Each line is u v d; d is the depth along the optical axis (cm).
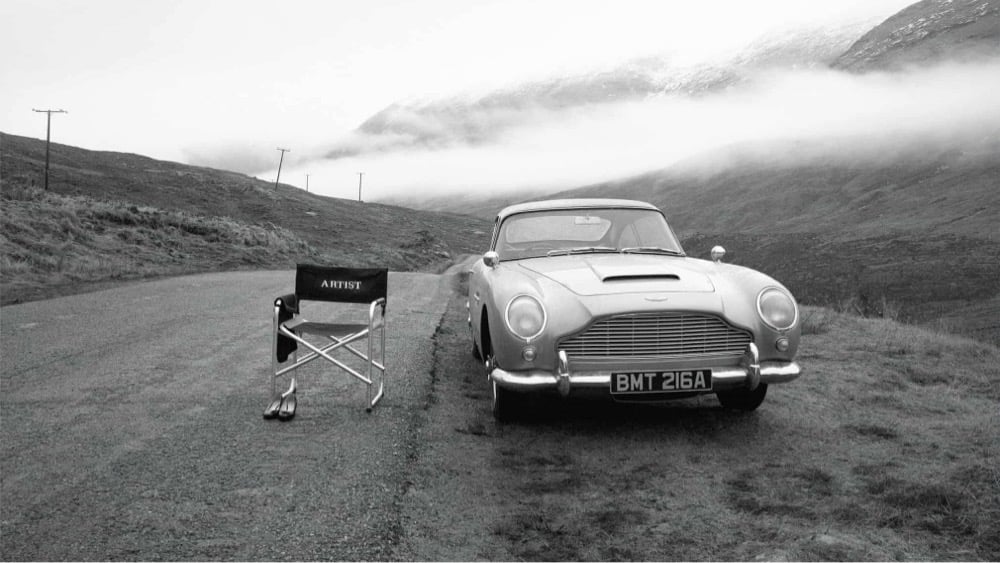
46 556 275
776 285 465
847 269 8412
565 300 444
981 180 15625
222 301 1115
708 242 12975
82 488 343
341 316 1005
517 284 464
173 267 1972
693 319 437
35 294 1169
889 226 13025
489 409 525
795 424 484
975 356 732
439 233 11312
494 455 420
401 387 570
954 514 329
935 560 289
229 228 3192
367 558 284
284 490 347
